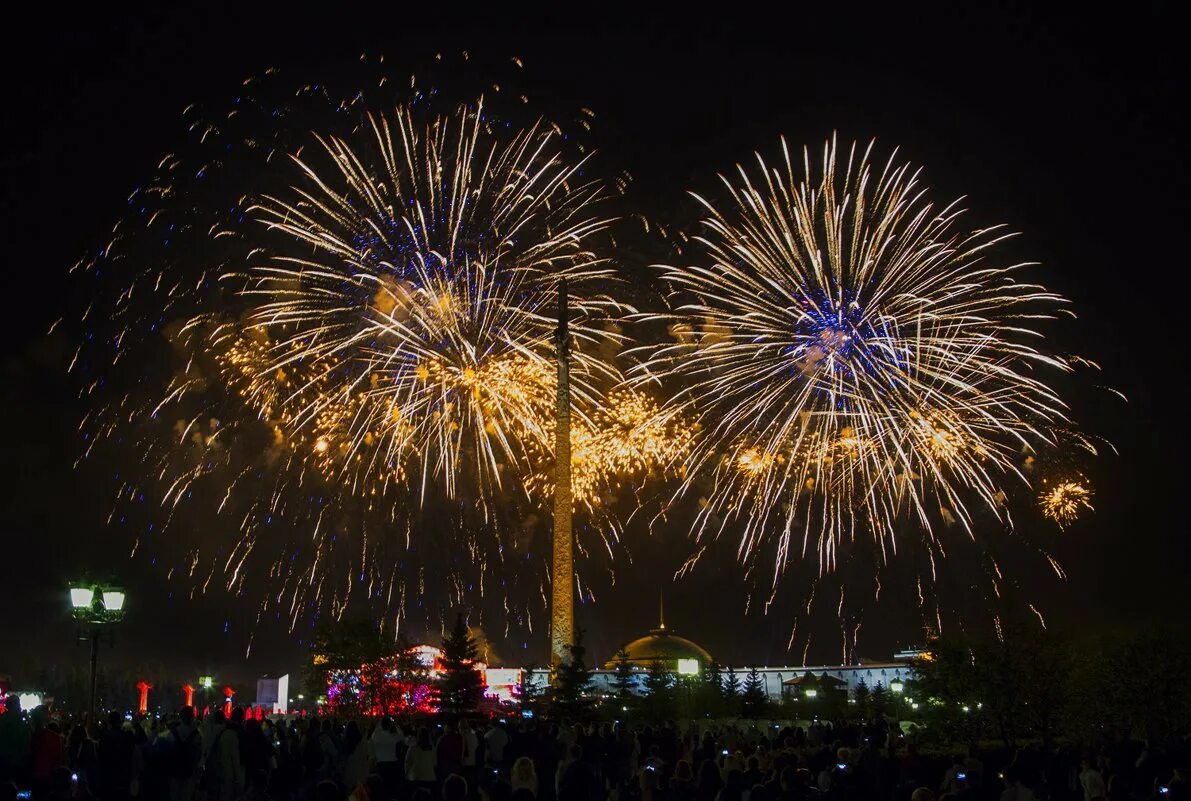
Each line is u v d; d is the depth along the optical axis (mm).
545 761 27891
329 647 55219
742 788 18375
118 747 24578
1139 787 27109
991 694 40375
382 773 27484
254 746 25531
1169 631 42562
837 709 67938
